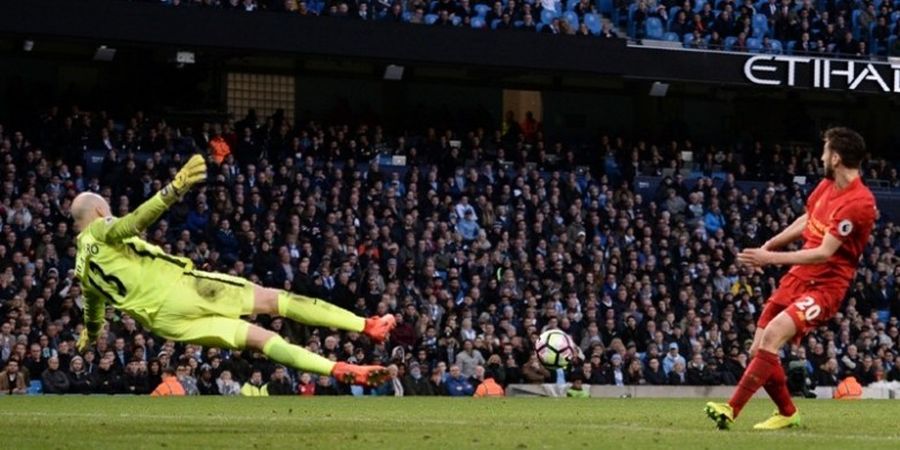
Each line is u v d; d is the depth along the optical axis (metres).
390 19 44.28
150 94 45.34
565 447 13.28
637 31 48.25
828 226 15.68
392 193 41.12
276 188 39.75
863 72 48.47
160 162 39.28
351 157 43.47
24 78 45.97
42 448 12.79
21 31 39.88
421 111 48.44
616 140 49.16
